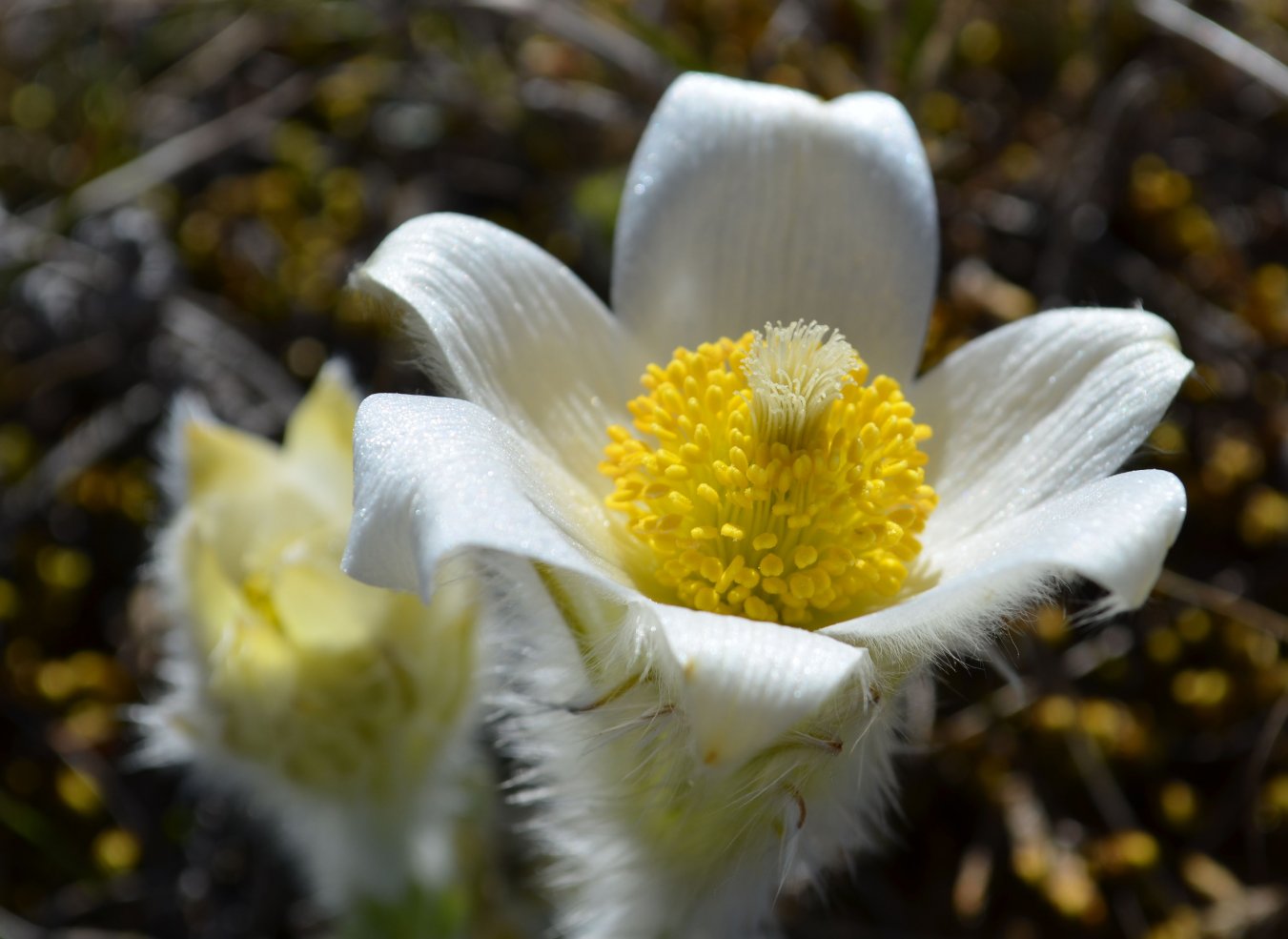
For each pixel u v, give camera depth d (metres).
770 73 0.23
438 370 0.18
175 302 0.23
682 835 0.18
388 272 0.18
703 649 0.16
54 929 0.21
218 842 0.21
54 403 0.23
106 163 0.23
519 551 0.16
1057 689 0.21
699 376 0.19
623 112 0.23
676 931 0.18
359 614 0.19
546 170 0.23
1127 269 0.22
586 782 0.18
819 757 0.17
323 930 0.21
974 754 0.21
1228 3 0.23
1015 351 0.19
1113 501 0.17
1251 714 0.21
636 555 0.18
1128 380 0.18
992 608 0.17
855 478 0.18
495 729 0.19
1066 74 0.23
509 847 0.21
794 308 0.19
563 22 0.23
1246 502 0.21
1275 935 0.20
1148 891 0.21
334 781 0.19
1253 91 0.23
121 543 0.22
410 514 0.16
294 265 0.23
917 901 0.21
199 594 0.19
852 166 0.19
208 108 0.24
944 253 0.23
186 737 0.19
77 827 0.21
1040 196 0.23
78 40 0.24
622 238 0.19
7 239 0.23
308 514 0.19
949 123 0.23
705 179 0.19
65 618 0.22
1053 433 0.18
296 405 0.23
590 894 0.19
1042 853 0.21
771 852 0.18
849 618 0.18
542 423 0.19
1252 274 0.23
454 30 0.24
